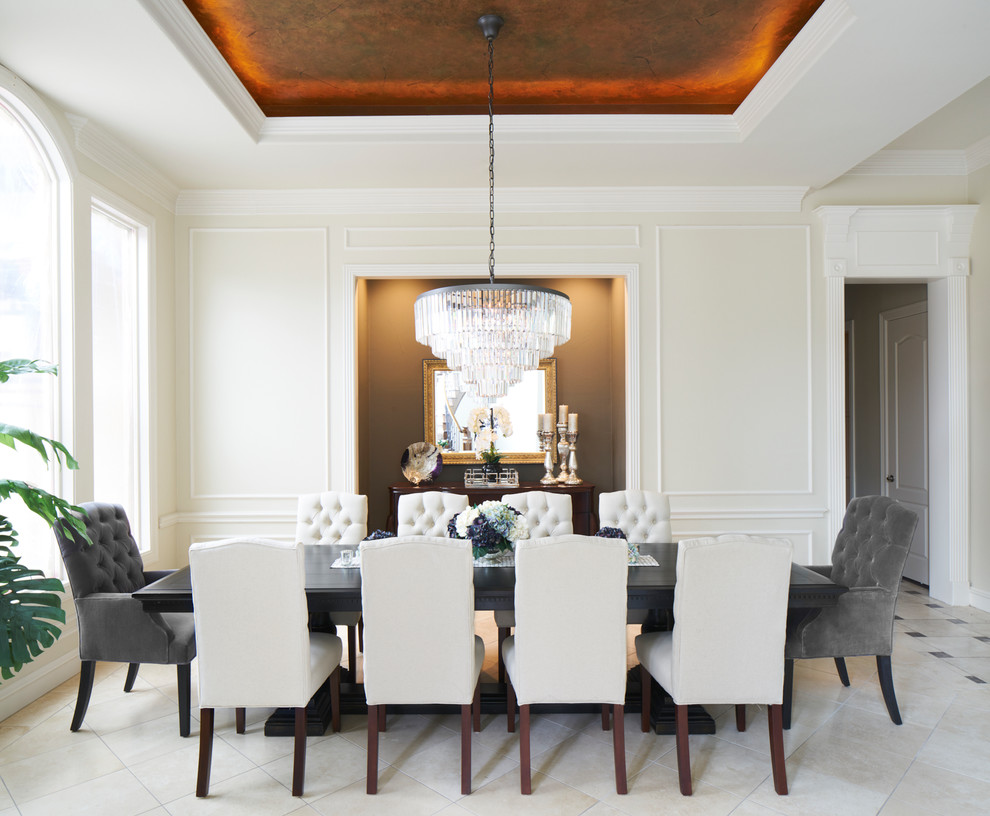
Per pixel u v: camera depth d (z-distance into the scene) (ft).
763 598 7.84
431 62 11.76
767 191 15.66
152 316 14.42
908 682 11.23
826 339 15.81
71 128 11.63
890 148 15.52
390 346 19.24
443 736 9.41
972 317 15.70
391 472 19.17
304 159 13.75
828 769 8.42
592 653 7.89
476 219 15.75
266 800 7.78
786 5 10.20
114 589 10.05
